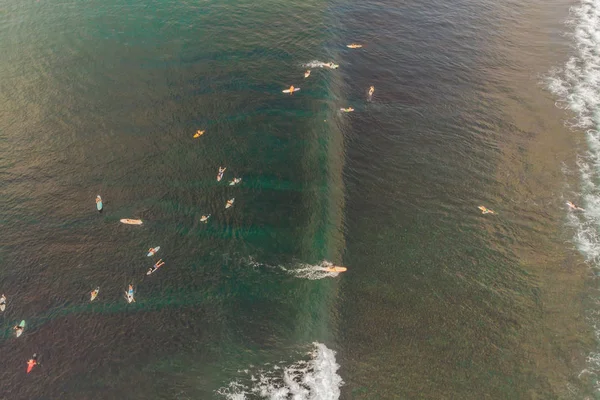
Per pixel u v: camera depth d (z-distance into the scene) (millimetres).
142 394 34969
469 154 52906
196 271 42094
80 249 42969
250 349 37656
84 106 56031
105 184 48000
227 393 35250
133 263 42250
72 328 38031
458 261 43281
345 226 45938
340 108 57875
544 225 46062
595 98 59844
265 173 50094
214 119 55281
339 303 40469
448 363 36875
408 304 40375
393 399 35156
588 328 38781
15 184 47594
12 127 53125
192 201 47062
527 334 38469
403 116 57312
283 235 44969
